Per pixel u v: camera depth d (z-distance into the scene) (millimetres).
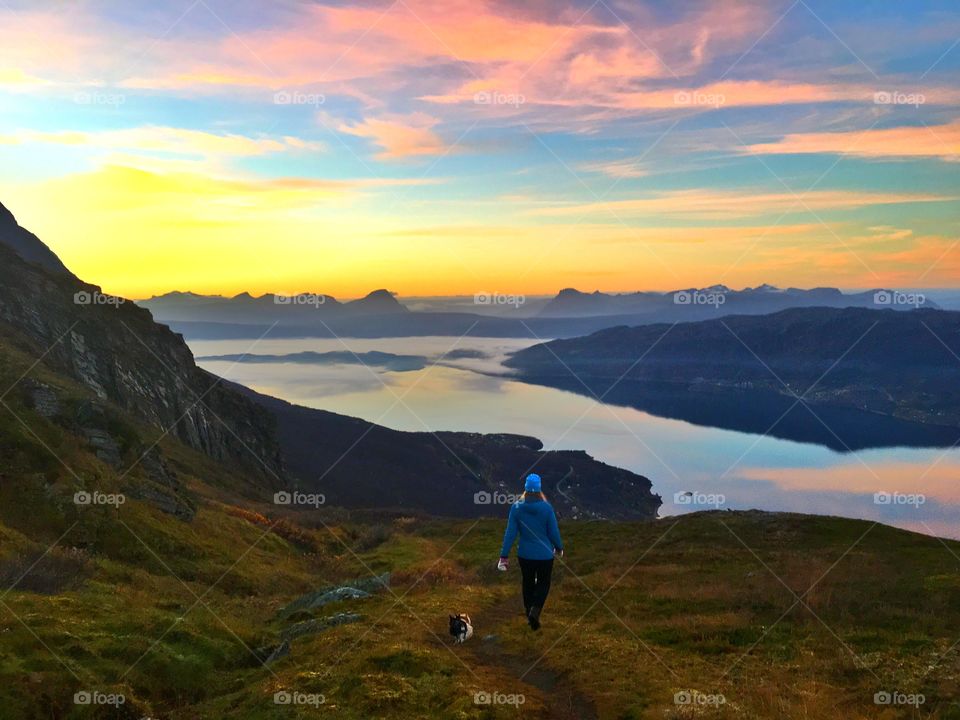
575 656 16562
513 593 28297
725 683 14219
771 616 20969
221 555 40938
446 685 14078
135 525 37594
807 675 15031
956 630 18688
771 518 57531
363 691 13750
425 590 29141
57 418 45781
